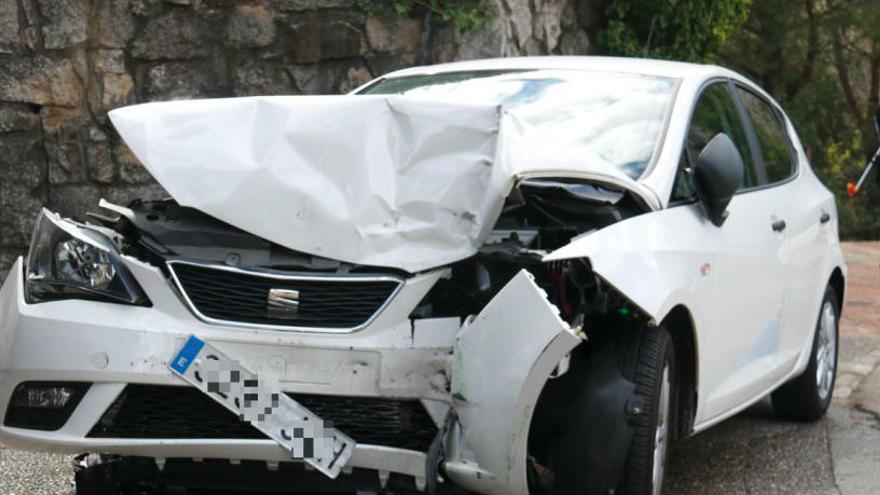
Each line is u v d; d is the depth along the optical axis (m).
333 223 4.71
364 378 4.60
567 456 4.79
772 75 25.80
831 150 27.64
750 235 6.21
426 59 11.20
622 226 4.93
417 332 4.64
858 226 27.38
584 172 4.90
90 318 4.66
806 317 7.28
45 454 6.81
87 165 10.75
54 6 10.61
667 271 4.98
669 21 13.45
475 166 4.86
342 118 4.89
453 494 4.84
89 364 4.61
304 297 4.66
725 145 5.63
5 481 6.25
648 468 4.86
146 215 4.96
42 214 5.01
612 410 4.76
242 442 4.58
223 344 4.62
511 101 6.18
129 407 4.67
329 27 11.10
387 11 11.12
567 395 4.84
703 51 14.22
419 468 4.61
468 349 4.48
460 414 4.51
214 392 4.59
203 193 4.75
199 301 4.69
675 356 5.45
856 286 13.92
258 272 4.68
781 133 7.75
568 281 4.72
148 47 10.84
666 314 4.89
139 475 4.98
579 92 6.18
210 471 4.86
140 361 4.60
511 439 4.41
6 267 10.67
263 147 4.85
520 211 5.15
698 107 6.28
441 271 4.74
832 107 27.22
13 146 10.64
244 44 11.03
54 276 4.80
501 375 4.40
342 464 4.59
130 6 10.80
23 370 4.70
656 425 4.92
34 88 10.62
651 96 6.13
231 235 4.80
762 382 6.50
